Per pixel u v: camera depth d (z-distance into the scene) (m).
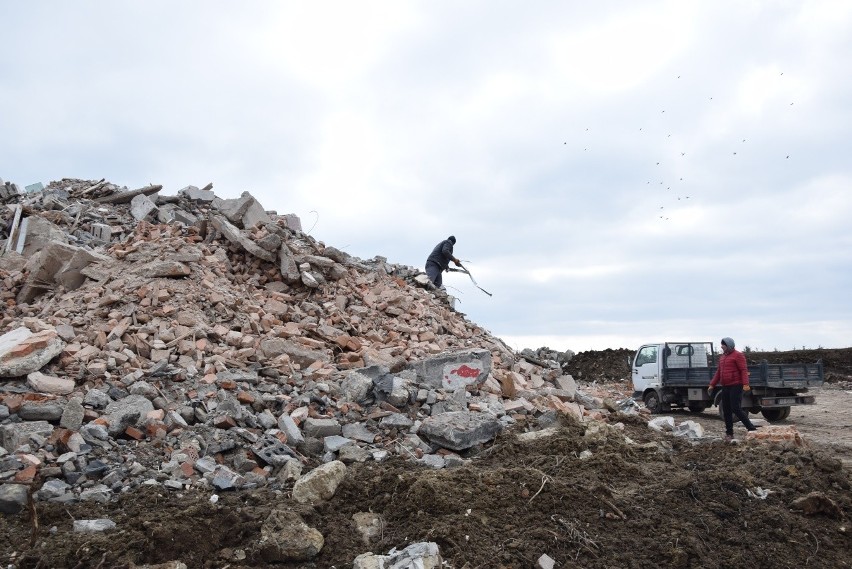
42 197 15.13
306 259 13.02
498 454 7.90
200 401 7.69
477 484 6.39
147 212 14.61
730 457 8.34
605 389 21.06
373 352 10.76
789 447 8.52
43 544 4.92
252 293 11.89
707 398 15.40
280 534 5.18
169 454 6.70
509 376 11.17
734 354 10.68
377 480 6.37
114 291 10.23
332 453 7.39
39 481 5.90
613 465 7.52
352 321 12.01
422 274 16.92
